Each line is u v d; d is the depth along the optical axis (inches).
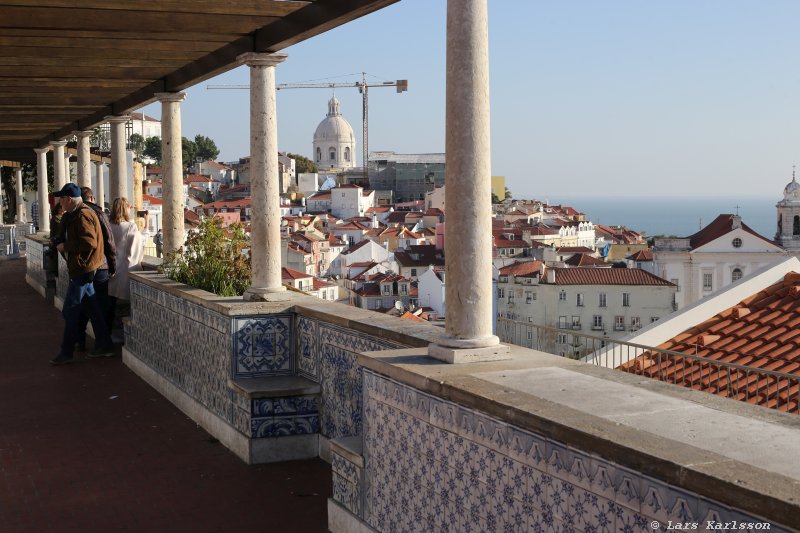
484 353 155.2
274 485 212.1
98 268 378.6
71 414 285.3
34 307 561.6
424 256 3147.1
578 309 1939.0
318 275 3491.6
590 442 108.8
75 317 369.4
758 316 330.3
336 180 6978.4
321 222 4643.2
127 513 195.2
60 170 642.2
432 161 7007.9
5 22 232.5
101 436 258.7
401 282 2623.0
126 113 448.5
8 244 1034.7
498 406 125.8
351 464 174.4
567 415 117.4
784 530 85.9
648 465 100.3
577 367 148.9
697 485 94.3
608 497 107.3
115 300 392.2
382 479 162.4
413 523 151.9
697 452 100.7
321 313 226.2
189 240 307.1
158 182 4168.3
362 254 3555.6
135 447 246.8
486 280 156.6
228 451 241.1
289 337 245.9
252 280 257.6
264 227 253.0
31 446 249.0
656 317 1913.1
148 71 338.0
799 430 108.9
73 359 374.6
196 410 272.5
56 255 557.9
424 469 147.6
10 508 199.6
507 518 126.3
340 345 216.5
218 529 184.9
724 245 2011.6
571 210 5969.5
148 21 239.3
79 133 542.3
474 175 154.3
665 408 120.3
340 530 179.2
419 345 173.9
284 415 230.1
